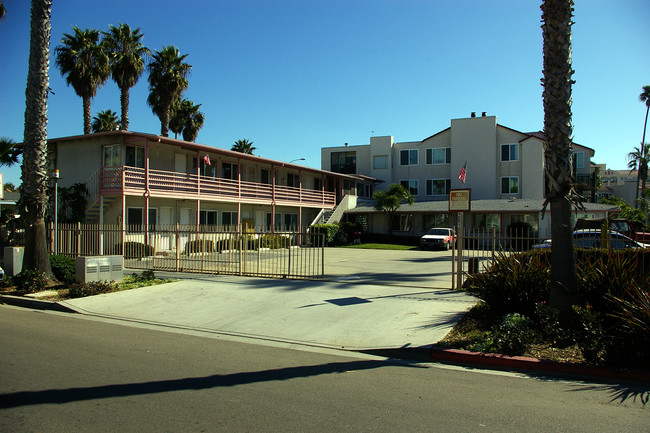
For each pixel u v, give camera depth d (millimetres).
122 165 23625
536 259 8969
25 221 12930
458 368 6336
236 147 52406
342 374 5922
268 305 10320
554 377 5910
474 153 44094
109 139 24156
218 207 30188
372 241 38531
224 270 15414
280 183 36688
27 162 12922
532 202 36094
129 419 4297
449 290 11836
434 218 39000
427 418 4434
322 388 5316
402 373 6031
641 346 6043
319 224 35281
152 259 17609
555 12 7504
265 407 4660
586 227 21594
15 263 13000
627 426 4289
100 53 30469
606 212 33969
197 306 10352
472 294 9102
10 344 7098
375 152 49344
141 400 4801
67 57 30188
